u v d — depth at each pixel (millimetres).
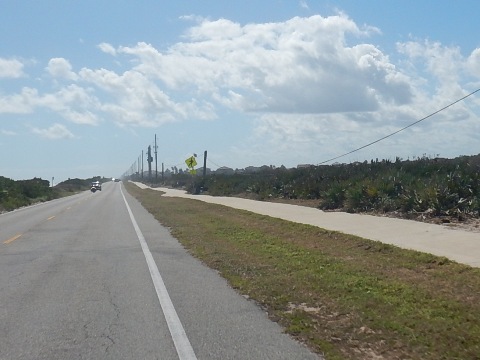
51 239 23562
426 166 29781
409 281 12156
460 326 8805
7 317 10445
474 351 7711
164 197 61500
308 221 24719
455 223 20078
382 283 12039
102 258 17734
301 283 12492
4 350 8469
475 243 16219
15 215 40594
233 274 14156
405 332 8625
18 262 17266
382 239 18078
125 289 12797
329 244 18391
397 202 24562
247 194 50562
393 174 28219
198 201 47844
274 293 11703
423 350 7859
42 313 10703
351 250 16875
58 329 9562
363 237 18688
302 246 18484
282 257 16484
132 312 10625
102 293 12414
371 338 8469
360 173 33781
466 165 26375
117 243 21656
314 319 9641
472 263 13484
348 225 22156
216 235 23094
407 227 20156
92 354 8227
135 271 15203
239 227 25594
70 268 15922
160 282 13508
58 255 18609
